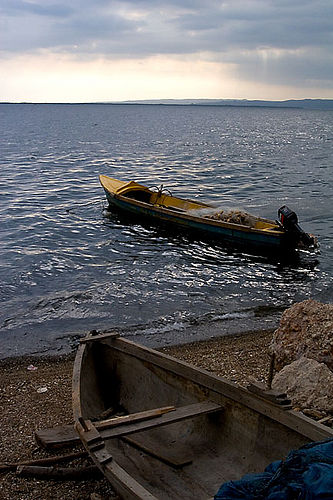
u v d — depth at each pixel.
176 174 37.06
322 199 26.14
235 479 5.27
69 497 5.37
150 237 18.25
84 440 4.96
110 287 13.27
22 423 7.06
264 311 11.95
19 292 12.90
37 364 9.16
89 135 86.81
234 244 16.92
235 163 44.72
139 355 6.88
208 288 13.38
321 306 8.01
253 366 8.95
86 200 25.72
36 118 166.62
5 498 5.34
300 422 4.96
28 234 18.95
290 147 64.88
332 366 7.24
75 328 10.83
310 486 3.56
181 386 6.38
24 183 31.89
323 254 16.52
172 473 5.40
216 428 5.85
